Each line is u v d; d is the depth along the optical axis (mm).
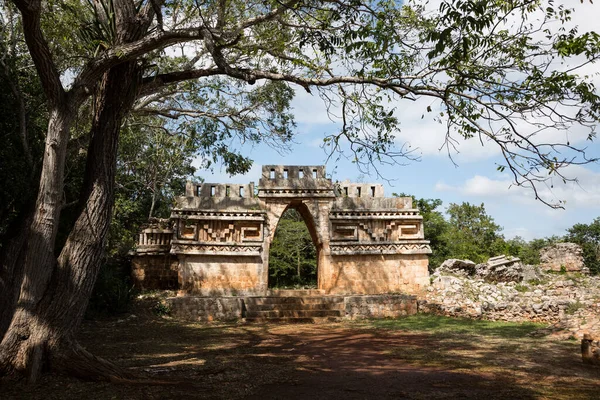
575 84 7582
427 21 9547
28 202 10000
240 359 10336
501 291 20219
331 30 8875
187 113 17438
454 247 35125
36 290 7465
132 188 22891
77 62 13031
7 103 11227
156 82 9305
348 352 11406
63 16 11703
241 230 20875
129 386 7402
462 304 19266
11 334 7305
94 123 8445
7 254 9469
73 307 7609
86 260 7797
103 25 8672
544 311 16922
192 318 18719
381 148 10320
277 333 15391
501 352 11047
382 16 8445
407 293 20844
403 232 21719
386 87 8625
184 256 20328
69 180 13977
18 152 11352
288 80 8938
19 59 12461
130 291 19453
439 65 8344
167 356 10828
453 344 12391
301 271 34656
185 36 8461
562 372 8812
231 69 8688
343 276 20828
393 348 11953
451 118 8430
